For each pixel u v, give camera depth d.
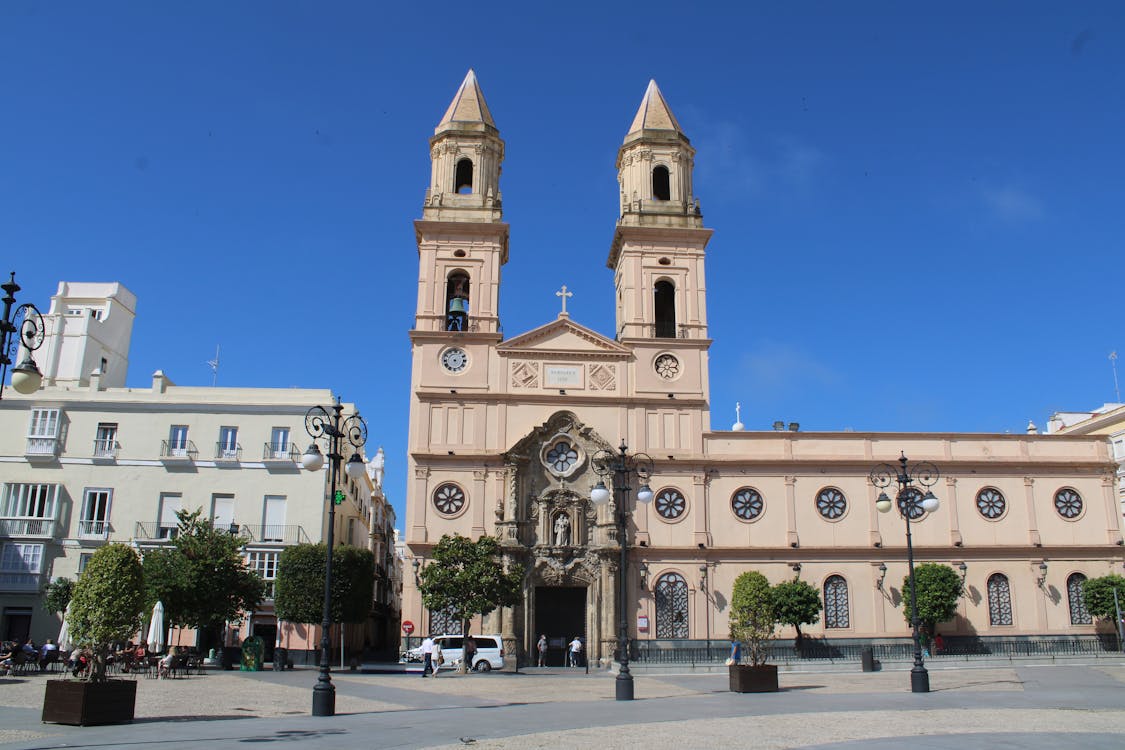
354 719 22.22
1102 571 53.50
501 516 50.38
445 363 53.47
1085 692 29.50
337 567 46.75
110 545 22.66
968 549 52.91
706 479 52.97
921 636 50.72
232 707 24.86
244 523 51.50
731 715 23.12
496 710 24.84
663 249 56.94
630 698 28.42
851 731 19.55
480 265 55.47
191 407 52.97
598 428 53.16
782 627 51.22
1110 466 55.06
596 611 50.12
